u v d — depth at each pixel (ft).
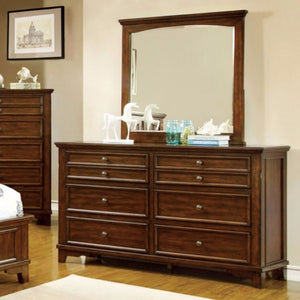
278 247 11.82
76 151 12.87
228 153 11.32
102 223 12.60
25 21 19.62
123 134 14.01
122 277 11.91
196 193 11.64
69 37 18.98
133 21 13.73
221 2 12.85
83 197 12.82
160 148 11.93
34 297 10.44
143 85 13.74
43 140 17.71
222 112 12.85
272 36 12.29
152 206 12.07
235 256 11.34
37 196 17.81
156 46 13.55
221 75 12.85
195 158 11.64
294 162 12.08
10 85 18.52
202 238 11.62
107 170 12.52
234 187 11.27
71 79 19.02
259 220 11.07
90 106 14.64
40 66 19.49
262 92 12.42
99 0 14.37
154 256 12.07
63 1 18.99
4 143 17.94
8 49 19.94
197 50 13.10
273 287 11.33
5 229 11.02
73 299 10.36
